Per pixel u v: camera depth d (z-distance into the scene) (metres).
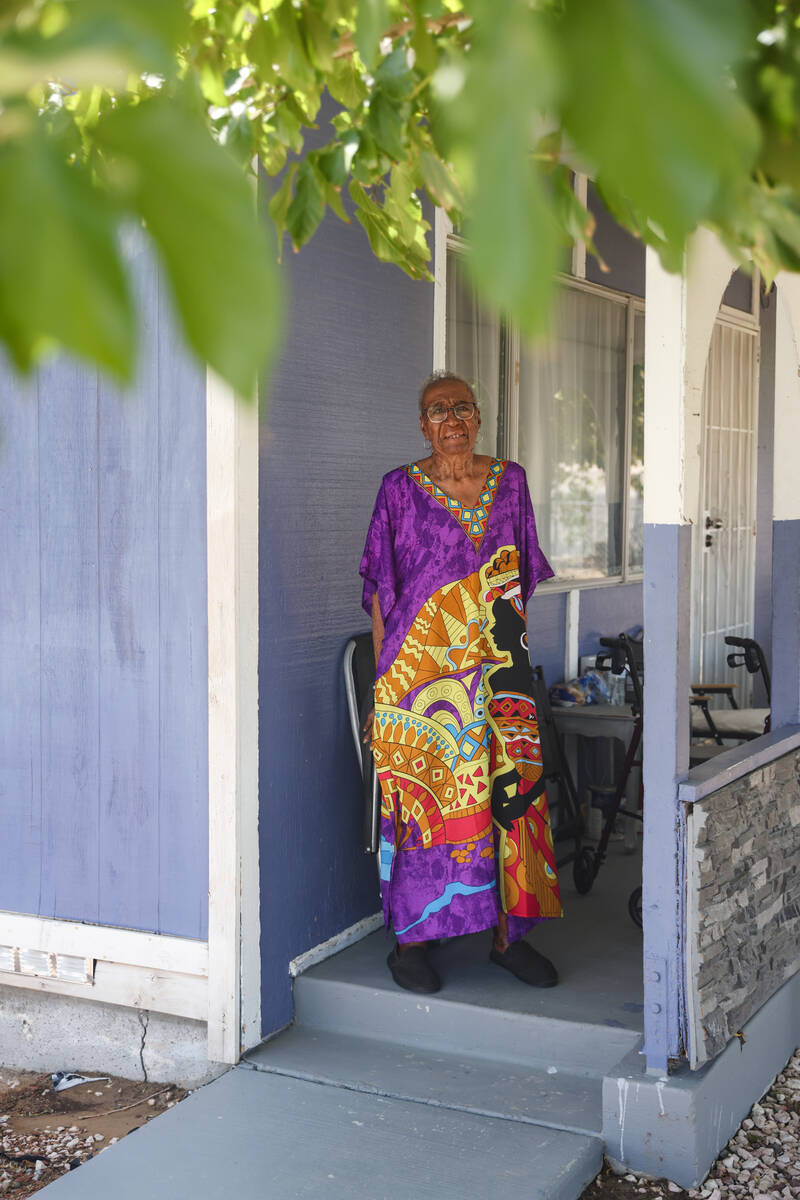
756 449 8.33
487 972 3.99
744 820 3.63
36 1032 4.22
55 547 4.01
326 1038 3.87
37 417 4.00
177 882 3.87
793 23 1.06
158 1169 3.16
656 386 3.24
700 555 7.52
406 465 4.20
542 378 5.77
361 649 4.22
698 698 5.54
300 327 3.96
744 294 7.97
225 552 3.67
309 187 2.04
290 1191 3.04
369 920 4.39
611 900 4.77
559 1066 3.60
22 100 0.56
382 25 1.06
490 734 3.86
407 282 4.57
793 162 1.03
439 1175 3.10
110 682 3.95
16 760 4.14
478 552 3.86
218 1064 3.84
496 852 3.86
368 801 4.06
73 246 0.53
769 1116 3.65
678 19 0.55
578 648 6.09
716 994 3.43
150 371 3.78
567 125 0.56
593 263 6.09
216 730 3.72
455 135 0.80
